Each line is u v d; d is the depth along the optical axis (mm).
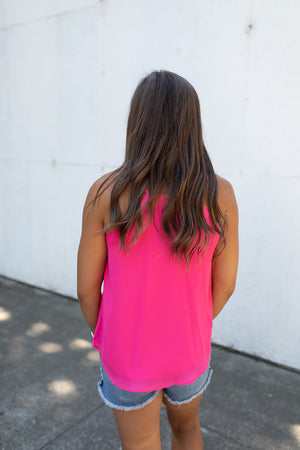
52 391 2188
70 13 3018
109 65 2887
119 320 1004
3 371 2383
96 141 3092
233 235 1073
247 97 2301
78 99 3131
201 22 2385
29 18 3287
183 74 2527
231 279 1151
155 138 931
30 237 3787
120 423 1100
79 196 3307
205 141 2506
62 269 3588
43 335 2867
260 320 2508
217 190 979
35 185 3615
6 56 3555
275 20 2133
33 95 3430
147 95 948
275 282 2404
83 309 1177
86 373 2375
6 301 3506
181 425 1243
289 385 2273
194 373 1070
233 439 1825
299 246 2279
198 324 1043
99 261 1066
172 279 979
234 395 2170
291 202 2262
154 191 910
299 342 2381
